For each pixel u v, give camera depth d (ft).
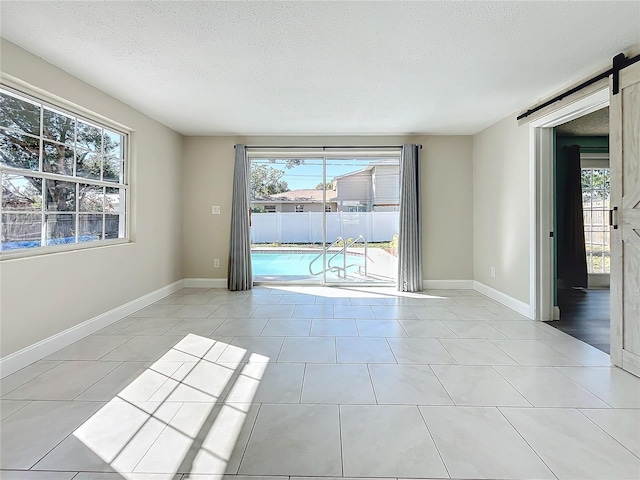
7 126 8.27
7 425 5.93
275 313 13.05
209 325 11.57
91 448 5.34
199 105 12.57
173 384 7.44
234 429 5.85
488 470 4.91
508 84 10.65
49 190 9.54
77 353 9.13
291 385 7.42
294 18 7.18
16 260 8.21
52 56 8.77
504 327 11.42
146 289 14.02
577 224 18.26
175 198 16.61
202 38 7.97
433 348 9.57
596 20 7.21
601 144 18.24
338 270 18.28
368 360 8.75
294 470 4.91
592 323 11.87
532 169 12.20
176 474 4.82
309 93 11.44
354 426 5.95
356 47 8.39
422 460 5.11
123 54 8.70
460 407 6.56
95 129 11.37
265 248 18.33
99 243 11.50
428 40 8.05
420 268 17.07
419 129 16.14
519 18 7.16
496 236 15.02
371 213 18.13
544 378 7.73
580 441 5.53
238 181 17.08
